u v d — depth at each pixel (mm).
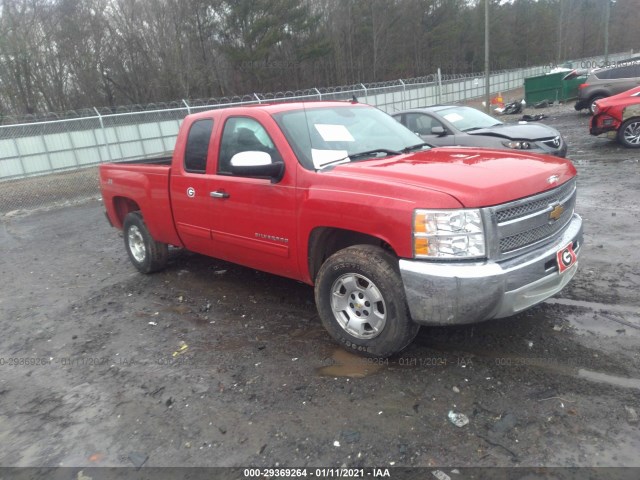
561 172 3691
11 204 13680
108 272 6602
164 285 5789
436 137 9273
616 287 4613
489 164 3650
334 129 4363
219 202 4602
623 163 10602
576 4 73688
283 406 3238
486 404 3084
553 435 2777
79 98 36656
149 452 2934
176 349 4180
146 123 20516
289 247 4070
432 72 57562
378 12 52375
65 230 9859
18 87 33094
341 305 3771
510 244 3270
